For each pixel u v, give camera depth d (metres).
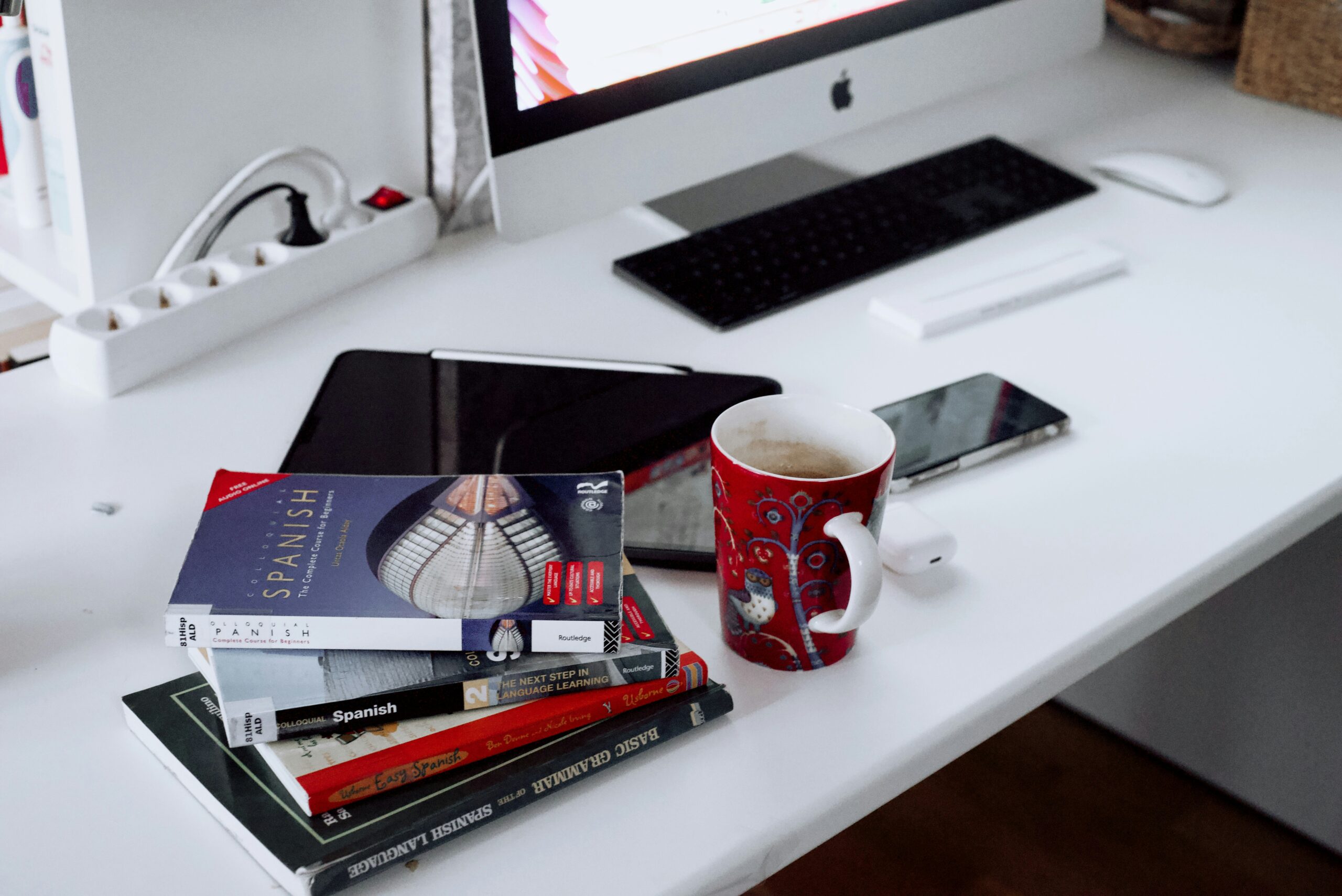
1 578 0.56
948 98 1.00
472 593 0.48
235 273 0.77
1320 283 0.88
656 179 0.82
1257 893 1.23
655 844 0.44
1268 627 1.20
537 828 0.45
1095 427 0.71
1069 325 0.82
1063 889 1.23
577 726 0.47
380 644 0.46
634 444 0.67
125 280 0.79
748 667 0.53
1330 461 0.68
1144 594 0.58
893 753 0.49
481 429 0.68
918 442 0.67
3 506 0.61
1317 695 1.19
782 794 0.46
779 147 0.88
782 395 0.54
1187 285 0.87
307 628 0.46
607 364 0.75
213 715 0.48
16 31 0.82
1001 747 1.41
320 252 0.81
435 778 0.45
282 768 0.44
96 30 0.70
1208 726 1.31
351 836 0.42
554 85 0.74
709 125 0.83
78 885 0.42
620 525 0.53
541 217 0.77
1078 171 1.05
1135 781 1.36
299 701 0.44
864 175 1.05
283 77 0.82
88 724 0.49
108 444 0.67
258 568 0.48
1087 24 1.08
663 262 0.86
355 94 0.87
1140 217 0.97
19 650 0.52
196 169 0.80
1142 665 1.34
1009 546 0.61
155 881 0.42
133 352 0.71
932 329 0.80
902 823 1.31
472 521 0.53
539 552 0.51
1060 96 1.21
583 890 0.42
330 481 0.55
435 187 0.93
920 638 0.55
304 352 0.76
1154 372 0.76
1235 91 1.24
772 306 0.82
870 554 0.47
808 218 0.93
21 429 0.67
